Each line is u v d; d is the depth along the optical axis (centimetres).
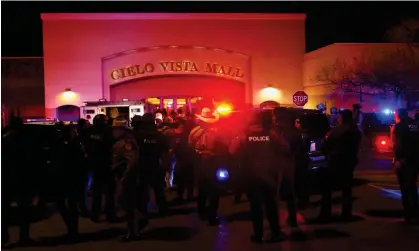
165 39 2611
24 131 751
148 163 799
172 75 2625
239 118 1062
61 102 2580
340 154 820
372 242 693
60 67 2581
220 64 2634
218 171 832
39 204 932
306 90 2636
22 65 2620
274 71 2653
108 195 867
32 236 782
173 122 1109
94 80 2591
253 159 714
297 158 905
